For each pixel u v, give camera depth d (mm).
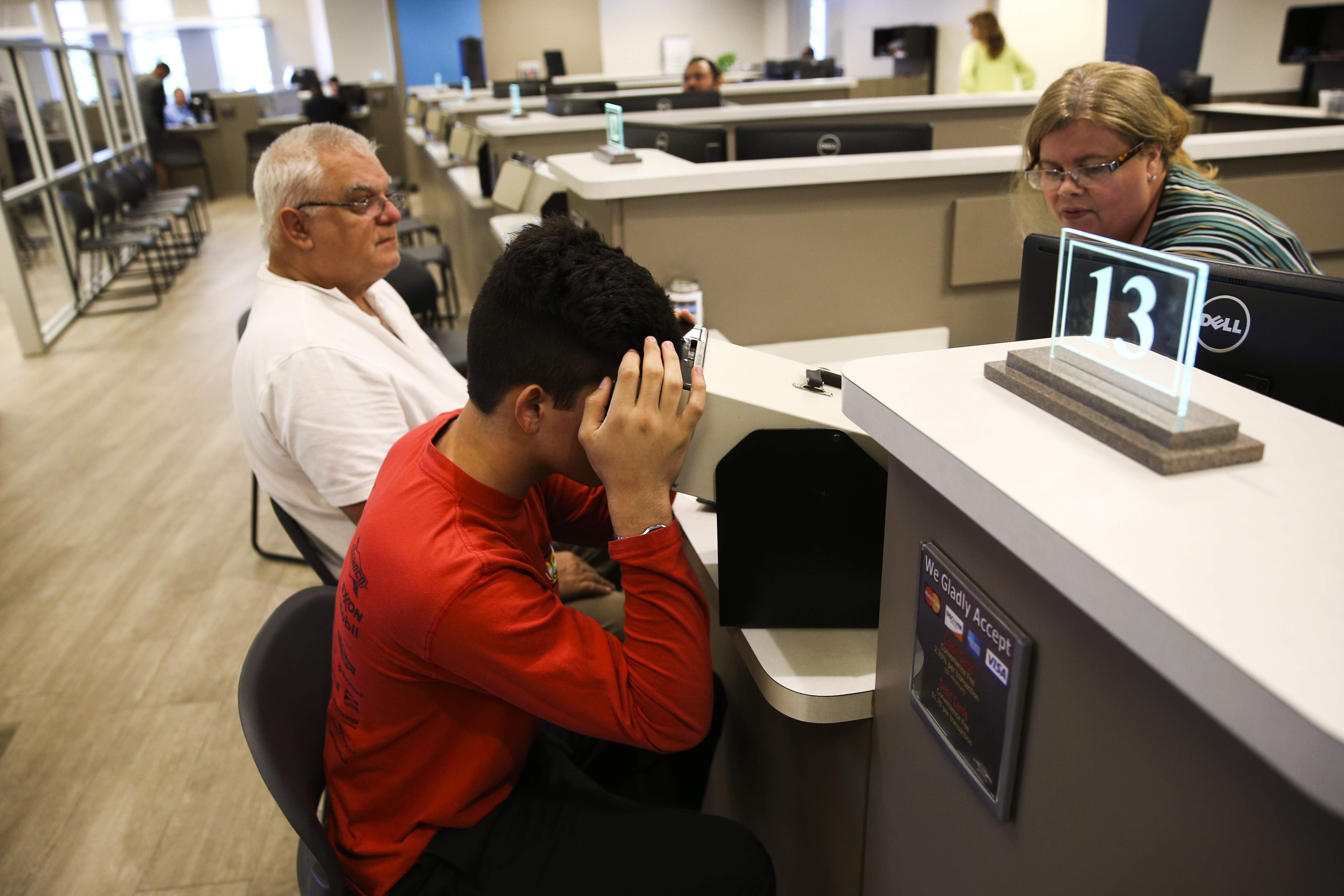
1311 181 2146
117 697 2090
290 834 1707
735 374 953
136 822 1735
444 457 829
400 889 912
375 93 10438
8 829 1721
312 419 1351
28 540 2820
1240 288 844
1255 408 621
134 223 6031
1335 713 341
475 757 900
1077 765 550
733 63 11055
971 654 642
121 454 3461
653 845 939
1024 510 502
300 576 2598
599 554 1775
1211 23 5746
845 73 11148
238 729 1985
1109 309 590
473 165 5023
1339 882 388
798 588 924
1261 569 434
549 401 777
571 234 781
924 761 754
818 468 864
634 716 819
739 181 1851
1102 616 453
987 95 3957
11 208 4625
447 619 766
